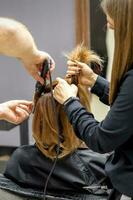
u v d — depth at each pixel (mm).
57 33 2623
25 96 2840
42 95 987
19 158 1037
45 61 946
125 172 891
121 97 815
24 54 876
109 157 965
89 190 994
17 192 1005
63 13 2574
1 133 2969
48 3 2584
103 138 836
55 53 2646
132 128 815
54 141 988
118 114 813
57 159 1011
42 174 1013
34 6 2617
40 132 995
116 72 842
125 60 823
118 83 848
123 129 814
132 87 804
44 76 965
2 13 2689
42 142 1000
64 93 942
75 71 1100
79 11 2354
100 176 1020
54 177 1007
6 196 1002
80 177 1008
